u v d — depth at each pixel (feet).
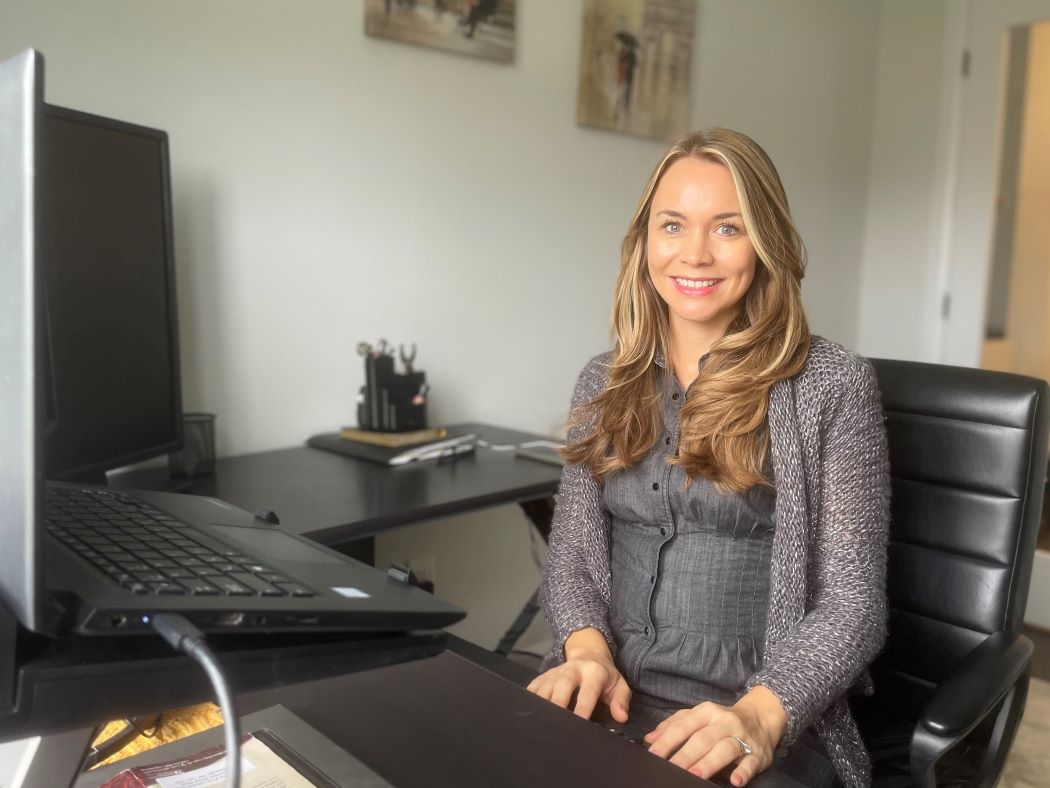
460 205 7.12
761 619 3.66
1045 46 9.62
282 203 6.05
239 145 5.77
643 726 3.19
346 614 1.69
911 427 4.24
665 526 3.76
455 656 2.65
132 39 5.21
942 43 10.43
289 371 6.25
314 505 4.58
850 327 11.44
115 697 1.51
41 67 1.30
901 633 4.24
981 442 4.03
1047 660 8.55
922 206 10.80
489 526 7.72
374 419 6.22
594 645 3.61
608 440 3.89
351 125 6.33
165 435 4.97
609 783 1.94
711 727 2.79
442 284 7.10
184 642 1.41
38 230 1.31
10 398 1.36
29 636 1.52
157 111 5.37
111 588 1.55
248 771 1.98
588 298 8.30
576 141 7.92
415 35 6.54
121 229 4.50
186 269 5.63
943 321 10.75
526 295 7.75
